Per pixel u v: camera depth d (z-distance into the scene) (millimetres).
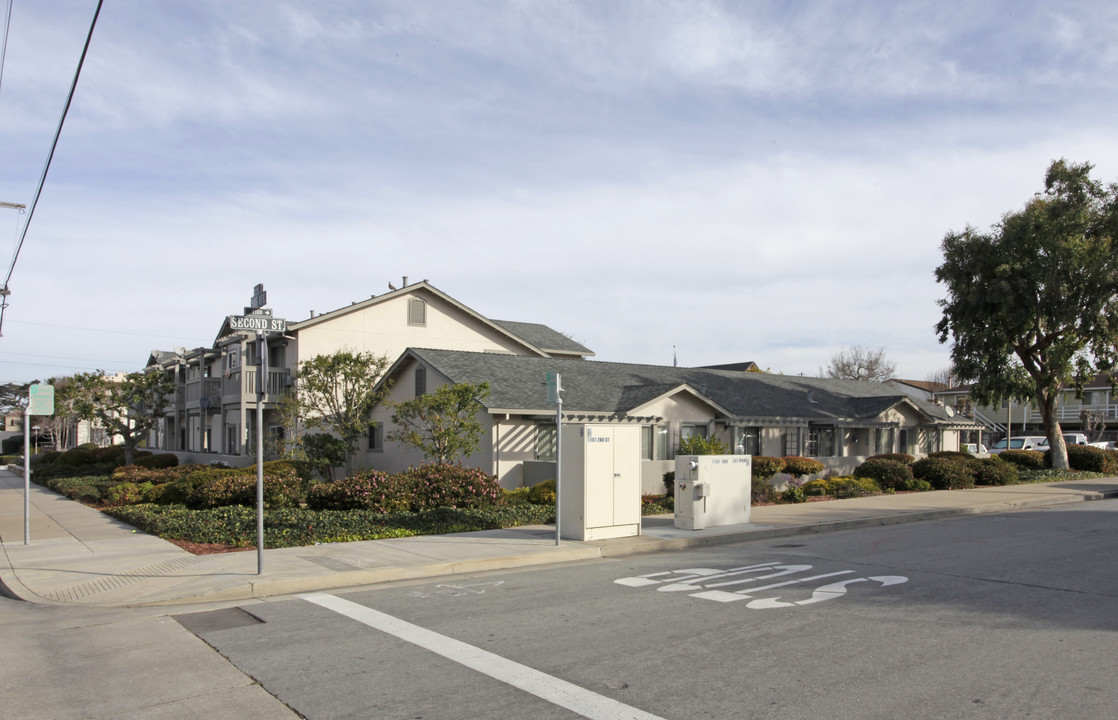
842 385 37344
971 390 32406
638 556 12078
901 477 24031
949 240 30375
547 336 40688
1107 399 59875
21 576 10148
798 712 5133
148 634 7305
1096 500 22844
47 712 5277
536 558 11336
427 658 6414
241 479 16359
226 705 5375
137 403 33625
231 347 31188
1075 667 6105
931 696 5430
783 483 22984
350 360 23391
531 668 6121
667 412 24422
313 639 7035
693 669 6066
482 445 22094
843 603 8453
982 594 8953
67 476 30531
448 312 33594
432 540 12547
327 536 12578
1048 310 28453
